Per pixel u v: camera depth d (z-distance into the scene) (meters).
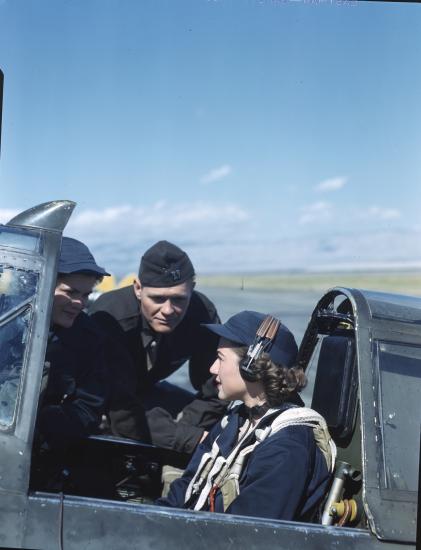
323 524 2.15
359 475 2.29
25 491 1.84
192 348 3.63
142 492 2.94
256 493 2.13
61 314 2.69
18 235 2.02
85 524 1.85
